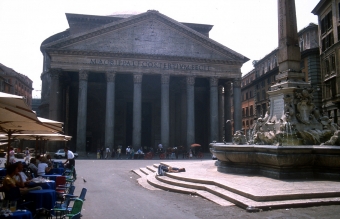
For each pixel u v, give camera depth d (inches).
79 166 1112.2
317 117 526.0
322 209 310.0
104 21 2156.7
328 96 1599.4
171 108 2169.0
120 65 1740.9
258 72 2566.4
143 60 1771.7
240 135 598.5
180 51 1833.2
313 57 1743.4
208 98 2261.3
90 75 2071.9
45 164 548.7
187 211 341.1
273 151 441.1
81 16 2119.8
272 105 562.6
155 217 322.7
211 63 1859.0
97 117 2119.8
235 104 1876.2
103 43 1747.0
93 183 640.4
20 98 289.7
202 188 450.3
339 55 1464.1
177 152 1718.8
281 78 546.9
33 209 311.3
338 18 1477.6
